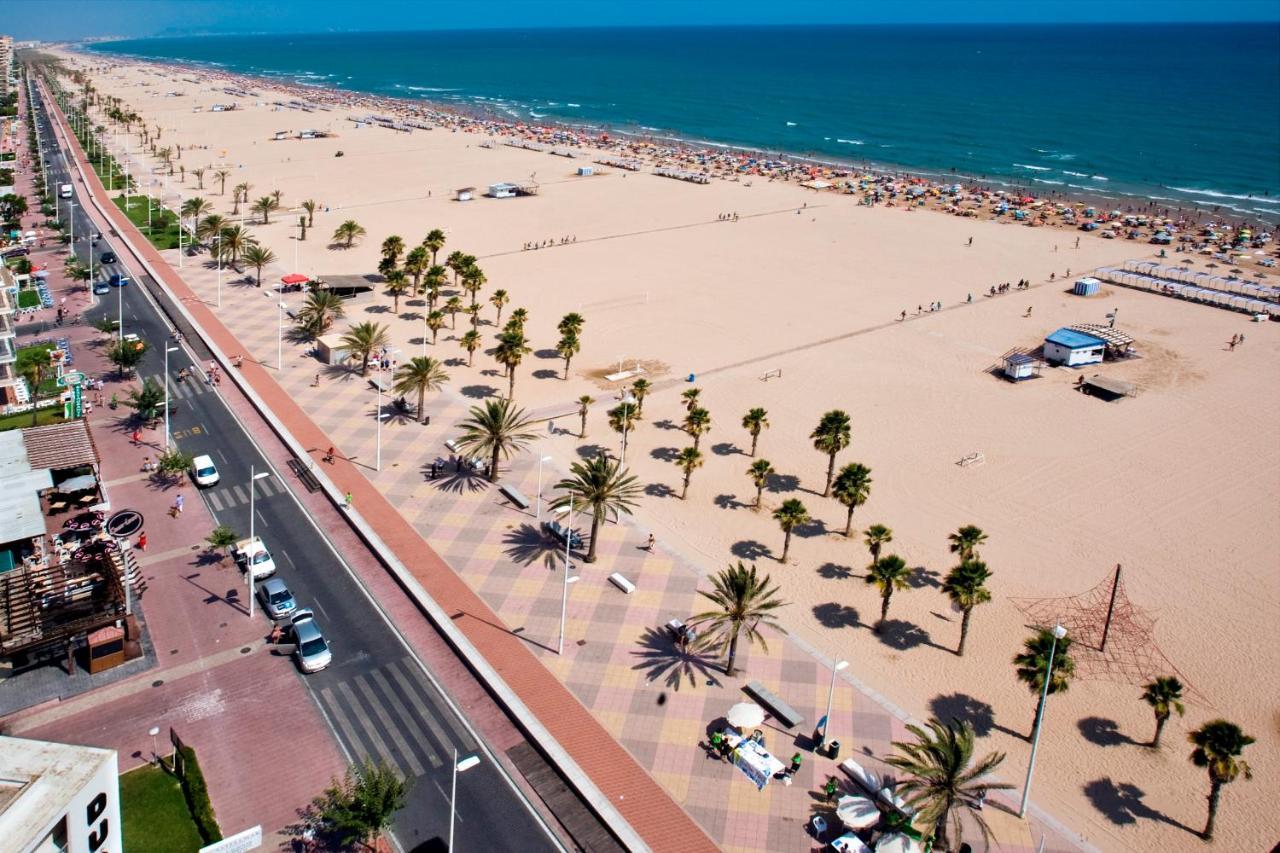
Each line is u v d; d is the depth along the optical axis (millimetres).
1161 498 82875
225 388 100312
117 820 29359
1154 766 52875
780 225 191500
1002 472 87312
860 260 164750
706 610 64062
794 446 91375
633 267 155500
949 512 79938
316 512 75562
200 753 49656
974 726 54938
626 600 64938
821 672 58812
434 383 95750
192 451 85250
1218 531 77500
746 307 135375
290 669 56688
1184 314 137875
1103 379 109125
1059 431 96500
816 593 67812
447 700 54812
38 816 25844
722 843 45438
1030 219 199875
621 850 44969
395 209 196125
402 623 61812
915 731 47469
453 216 190625
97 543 66125
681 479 84062
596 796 47531
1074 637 63844
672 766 50250
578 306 133375
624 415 83812
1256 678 60281
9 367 94625
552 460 85812
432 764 49812
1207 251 173500
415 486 79438
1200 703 58031
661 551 71625
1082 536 76500
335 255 157500
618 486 70562
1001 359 117562
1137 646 63156
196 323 119438
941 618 65625
